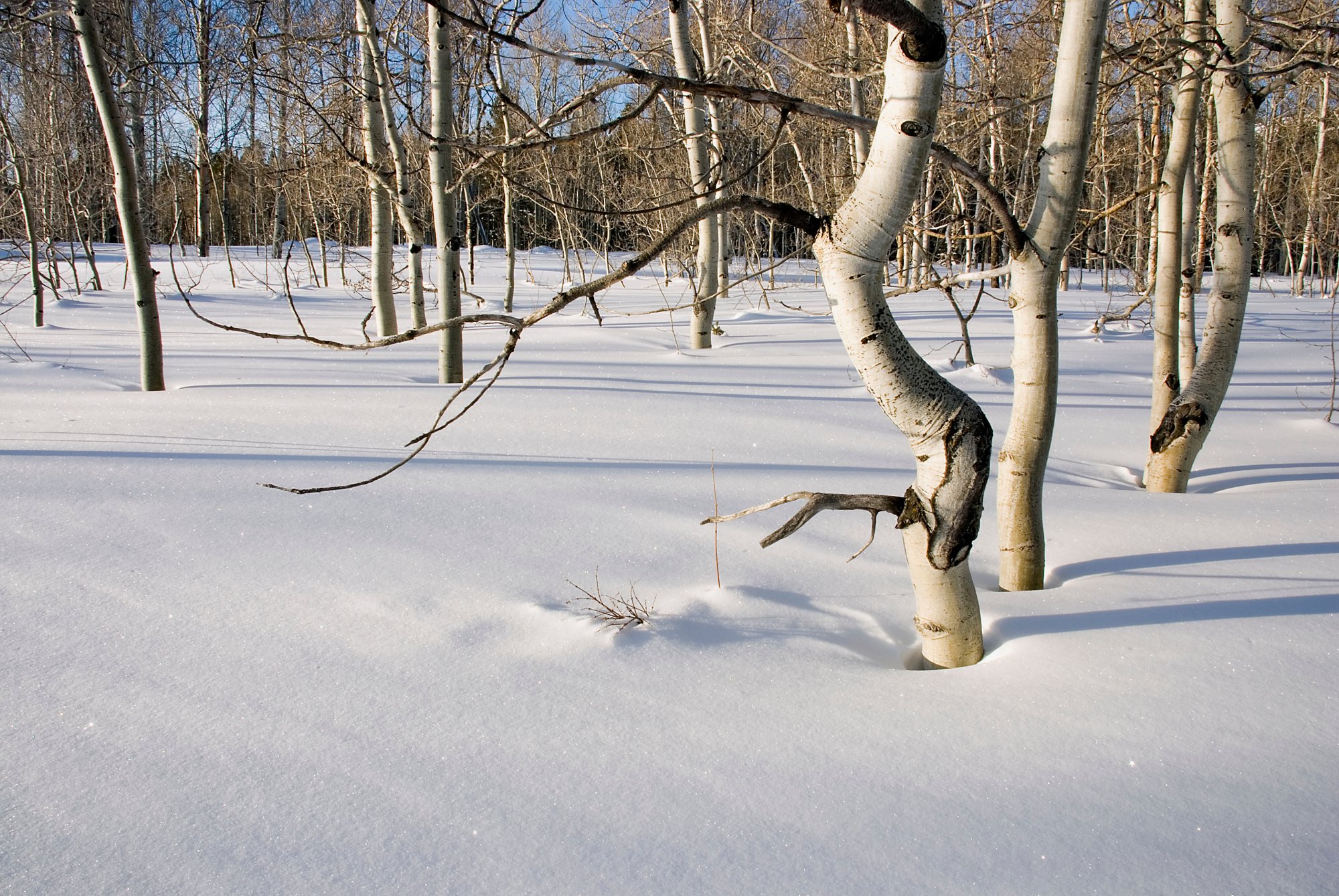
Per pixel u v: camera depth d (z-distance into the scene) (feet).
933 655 9.41
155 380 24.00
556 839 6.53
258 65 28.50
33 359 29.94
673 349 35.04
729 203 8.07
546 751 7.65
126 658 9.18
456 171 24.39
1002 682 8.66
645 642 9.55
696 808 6.87
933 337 38.81
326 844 6.49
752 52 38.14
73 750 7.63
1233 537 12.76
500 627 9.95
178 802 6.97
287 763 7.48
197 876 6.18
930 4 7.41
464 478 15.08
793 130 37.22
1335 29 14.97
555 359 31.01
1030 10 29.66
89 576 10.91
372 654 9.34
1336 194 69.36
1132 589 10.85
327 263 86.84
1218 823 6.53
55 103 59.26
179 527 12.42
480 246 116.47
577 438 18.60
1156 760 7.30
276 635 9.70
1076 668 8.82
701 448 18.11
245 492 13.92
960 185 27.07
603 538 12.68
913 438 8.70
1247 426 22.17
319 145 39.70
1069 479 17.30
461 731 7.95
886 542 12.91
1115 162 44.42
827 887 6.01
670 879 6.11
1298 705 8.03
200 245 86.48
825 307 53.72
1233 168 15.57
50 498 13.29
